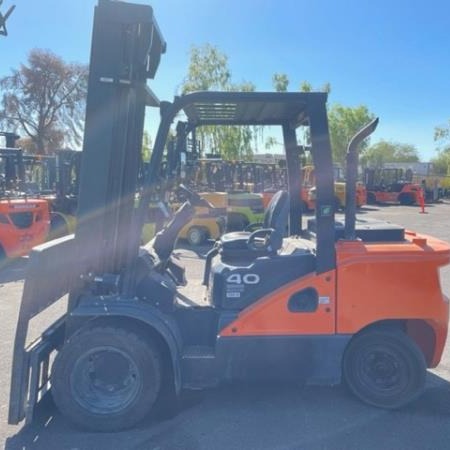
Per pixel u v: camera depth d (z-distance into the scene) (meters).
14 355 3.59
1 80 37.62
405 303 3.95
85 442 3.61
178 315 4.11
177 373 3.76
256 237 4.44
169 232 4.62
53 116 38.44
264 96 3.95
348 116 47.56
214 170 14.94
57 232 11.93
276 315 3.94
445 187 39.88
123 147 3.96
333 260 3.93
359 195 29.45
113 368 3.80
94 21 3.72
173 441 3.61
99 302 3.84
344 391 4.35
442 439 3.61
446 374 4.75
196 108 4.34
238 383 4.48
